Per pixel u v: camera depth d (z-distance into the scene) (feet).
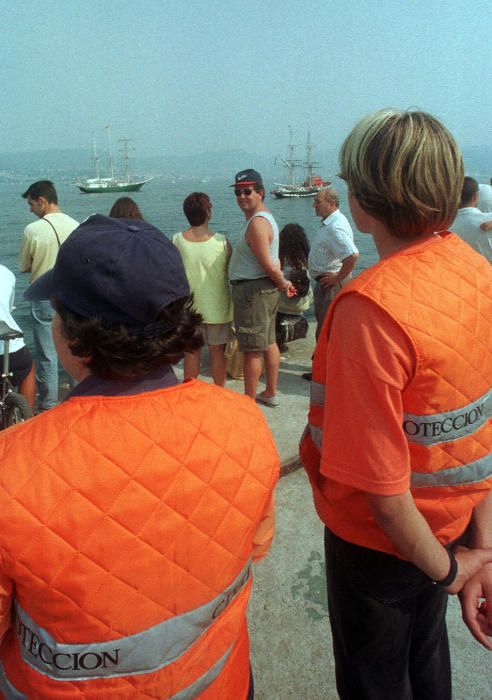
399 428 3.76
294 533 10.00
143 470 3.10
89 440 3.07
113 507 3.01
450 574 4.15
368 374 3.71
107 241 3.20
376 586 4.66
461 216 15.43
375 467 3.76
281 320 18.47
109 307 3.13
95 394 3.33
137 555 3.08
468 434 4.09
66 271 3.23
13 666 3.36
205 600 3.37
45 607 2.98
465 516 4.49
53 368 16.80
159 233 3.46
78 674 3.11
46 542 2.88
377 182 3.92
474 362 3.97
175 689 3.37
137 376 3.31
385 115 3.97
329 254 15.90
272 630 8.04
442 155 3.85
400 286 3.84
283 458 11.98
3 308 12.32
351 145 4.14
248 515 3.48
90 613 3.01
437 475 4.11
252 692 4.41
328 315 4.26
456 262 4.22
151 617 3.17
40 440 3.06
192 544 3.24
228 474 3.37
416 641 5.37
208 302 14.39
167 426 3.26
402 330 3.68
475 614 4.33
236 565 3.51
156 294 3.18
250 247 13.04
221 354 15.16
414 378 3.78
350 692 5.12
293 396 15.44
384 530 4.00
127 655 3.16
